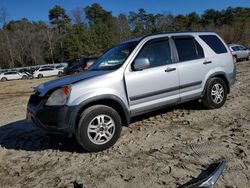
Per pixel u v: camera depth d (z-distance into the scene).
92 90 5.05
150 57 5.85
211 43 7.00
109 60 6.00
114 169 4.39
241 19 96.56
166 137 5.48
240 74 15.49
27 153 5.49
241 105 7.39
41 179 4.36
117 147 5.23
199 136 5.38
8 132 7.09
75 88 4.95
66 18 91.88
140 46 5.78
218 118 6.39
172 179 3.93
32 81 32.47
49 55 81.00
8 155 5.49
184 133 5.61
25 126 7.52
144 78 5.62
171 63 6.10
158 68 5.85
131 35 91.94
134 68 5.52
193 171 4.08
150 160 4.56
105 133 5.13
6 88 23.95
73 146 5.56
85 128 4.95
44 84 5.59
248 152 4.50
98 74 5.36
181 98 6.23
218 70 6.92
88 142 4.99
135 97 5.54
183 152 4.73
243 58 29.84
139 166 4.40
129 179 4.05
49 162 4.95
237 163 4.18
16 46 77.06
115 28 92.75
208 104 6.94
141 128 6.14
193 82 6.43
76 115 4.89
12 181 4.41
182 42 6.43
